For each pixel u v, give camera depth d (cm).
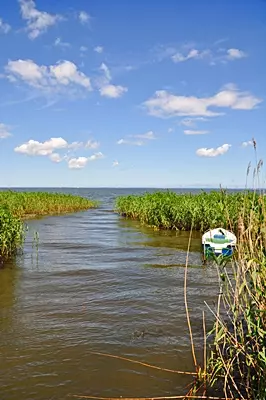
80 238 1772
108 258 1266
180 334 623
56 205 3753
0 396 446
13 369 507
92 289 885
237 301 450
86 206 4550
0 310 736
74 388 464
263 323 428
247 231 464
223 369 466
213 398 432
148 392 457
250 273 444
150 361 531
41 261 1203
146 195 2881
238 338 546
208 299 809
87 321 680
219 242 1115
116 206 3684
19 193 3381
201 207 1902
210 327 649
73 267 1116
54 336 614
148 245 1552
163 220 2098
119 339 604
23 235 1600
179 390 459
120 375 495
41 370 505
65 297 822
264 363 397
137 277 998
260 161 446
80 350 564
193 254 1335
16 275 1013
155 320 686
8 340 598
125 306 763
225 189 524
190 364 522
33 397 445
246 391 432
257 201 486
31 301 793
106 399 442
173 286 912
